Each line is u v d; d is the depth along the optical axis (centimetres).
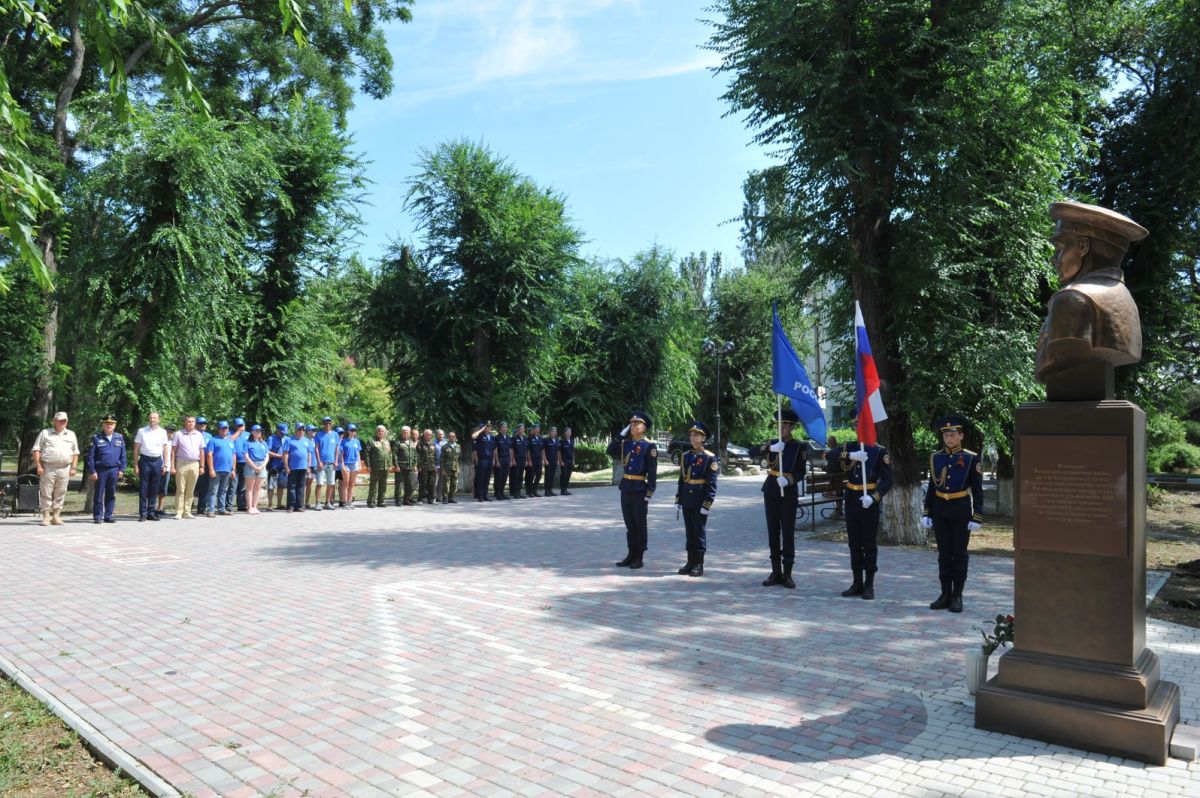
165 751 463
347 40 2908
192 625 764
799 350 3838
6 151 402
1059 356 507
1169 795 405
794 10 1239
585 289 2959
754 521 1730
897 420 1380
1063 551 493
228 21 2869
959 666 638
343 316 2633
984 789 414
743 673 617
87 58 2427
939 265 1305
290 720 514
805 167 1331
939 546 855
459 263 2639
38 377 2180
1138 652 481
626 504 1115
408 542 1353
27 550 1242
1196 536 1495
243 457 1828
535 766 444
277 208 2300
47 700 542
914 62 1313
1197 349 1759
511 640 712
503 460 2308
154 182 1792
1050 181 1353
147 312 1852
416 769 440
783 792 412
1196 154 1542
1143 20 1650
